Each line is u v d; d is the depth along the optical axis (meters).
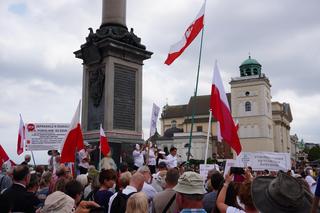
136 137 20.38
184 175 5.19
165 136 121.50
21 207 7.01
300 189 3.45
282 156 15.30
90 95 20.91
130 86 20.77
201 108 125.31
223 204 5.34
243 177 6.17
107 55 20.09
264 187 3.74
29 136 14.84
